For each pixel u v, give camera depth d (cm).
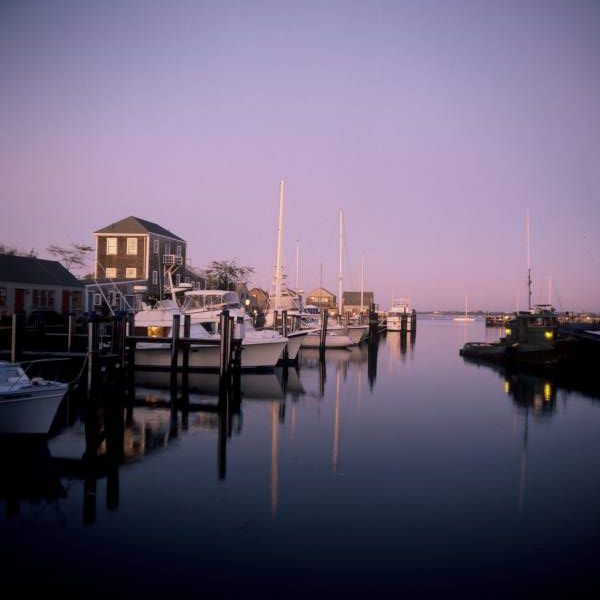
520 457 1709
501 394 2920
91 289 4856
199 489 1385
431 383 3338
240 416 2258
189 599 904
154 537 1116
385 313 11669
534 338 4294
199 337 3294
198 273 7325
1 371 1800
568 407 2544
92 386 1705
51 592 923
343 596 915
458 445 1845
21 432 1734
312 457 1680
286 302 5947
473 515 1246
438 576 979
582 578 978
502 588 944
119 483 1427
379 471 1550
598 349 3350
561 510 1280
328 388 3080
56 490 1373
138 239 5891
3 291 4072
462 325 17238
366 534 1138
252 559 1029
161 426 2059
